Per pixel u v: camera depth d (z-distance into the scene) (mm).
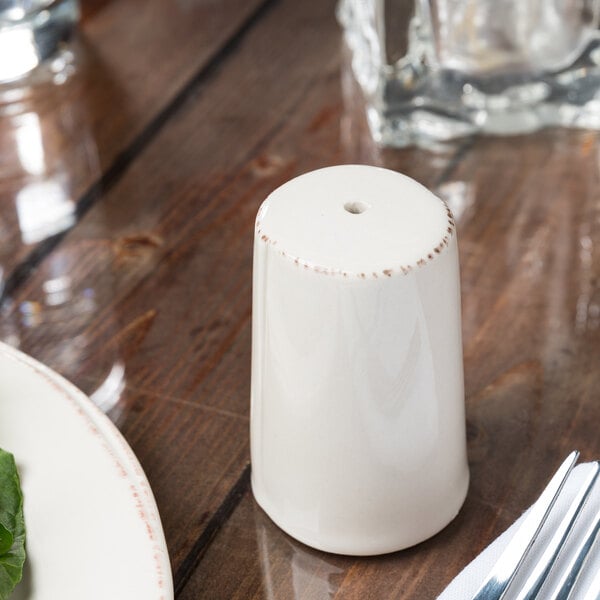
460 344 554
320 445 544
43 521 535
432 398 541
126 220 869
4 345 625
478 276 798
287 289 514
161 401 697
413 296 506
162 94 1028
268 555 588
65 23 1097
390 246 508
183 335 752
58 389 591
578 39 922
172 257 827
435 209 528
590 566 520
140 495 532
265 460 582
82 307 782
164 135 971
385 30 904
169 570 499
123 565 502
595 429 667
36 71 1067
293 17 1149
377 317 505
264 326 539
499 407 685
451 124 951
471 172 909
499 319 755
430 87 939
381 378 521
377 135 946
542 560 519
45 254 835
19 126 990
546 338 737
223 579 577
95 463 551
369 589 567
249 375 715
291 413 546
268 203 538
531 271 800
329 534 573
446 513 587
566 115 963
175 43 1108
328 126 972
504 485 629
